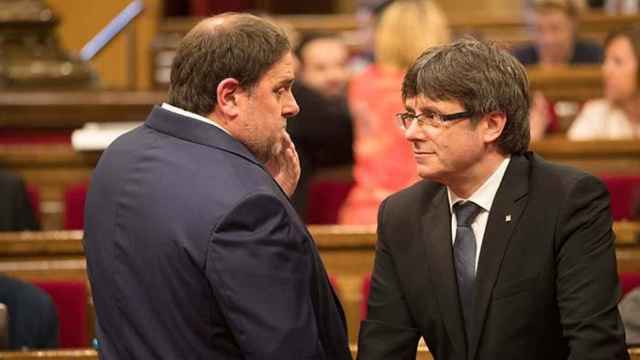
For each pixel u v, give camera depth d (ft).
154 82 120.06
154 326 30.63
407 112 32.42
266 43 31.63
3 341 41.39
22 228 63.87
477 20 121.90
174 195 30.73
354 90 66.95
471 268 32.89
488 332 32.17
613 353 31.04
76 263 54.34
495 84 31.58
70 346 52.06
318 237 55.06
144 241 30.81
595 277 31.53
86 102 87.71
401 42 65.98
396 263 33.76
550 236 32.01
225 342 30.58
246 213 30.04
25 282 47.03
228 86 31.53
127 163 32.01
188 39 32.12
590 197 32.12
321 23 119.14
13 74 93.50
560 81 90.12
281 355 29.45
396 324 33.86
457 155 31.89
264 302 29.58
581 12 118.52
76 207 70.90
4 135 87.66
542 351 32.42
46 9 94.43
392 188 65.77
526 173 32.73
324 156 71.00
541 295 32.04
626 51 74.90
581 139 74.74
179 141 31.86
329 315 32.12
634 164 74.54
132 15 120.37
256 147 32.19
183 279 30.22
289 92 32.37
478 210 32.99
